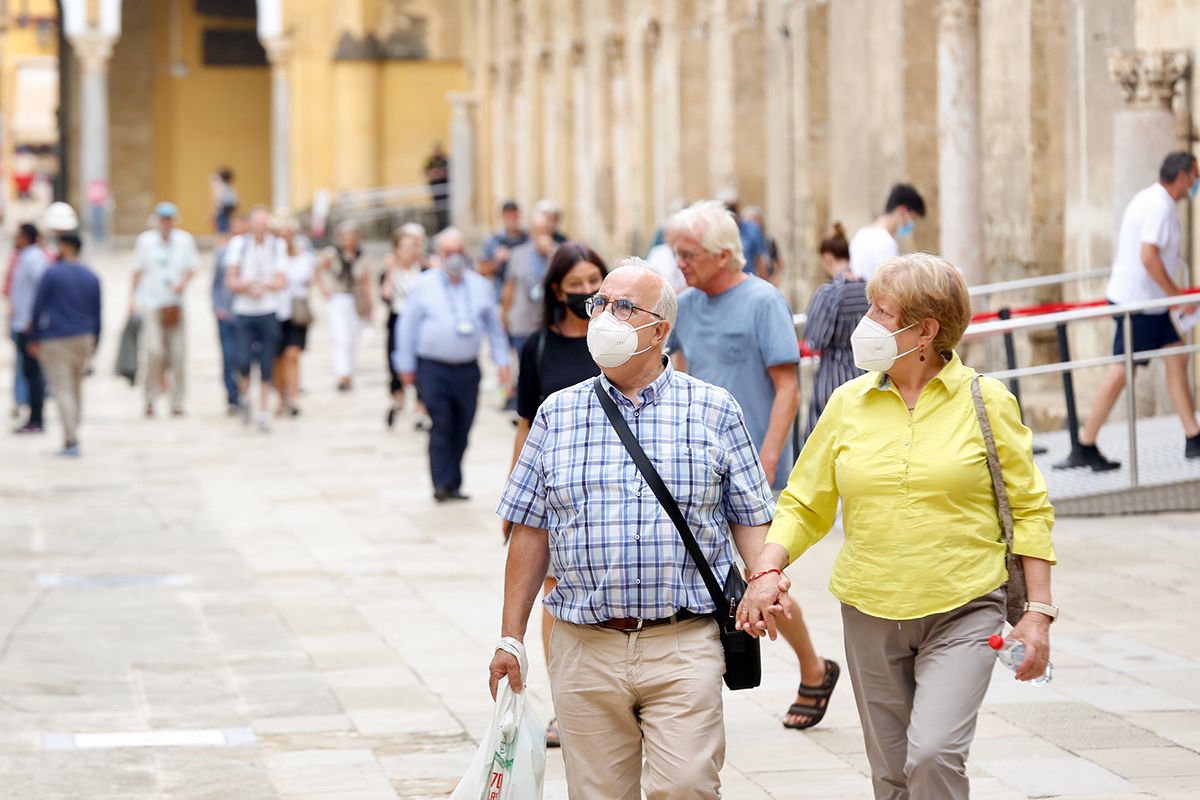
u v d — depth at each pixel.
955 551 9.30
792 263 40.50
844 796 12.11
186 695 15.56
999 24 30.06
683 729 9.22
